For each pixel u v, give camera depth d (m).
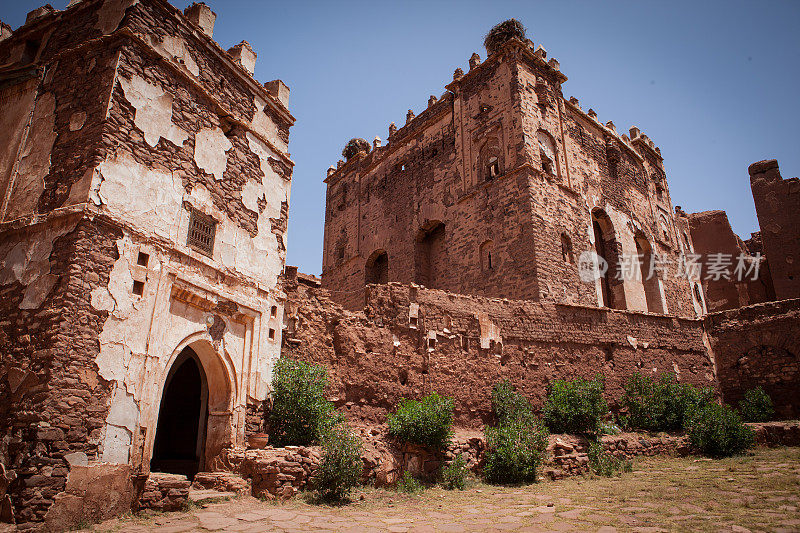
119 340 10.29
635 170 33.31
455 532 8.38
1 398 9.47
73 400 9.38
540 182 24.61
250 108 14.87
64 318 9.52
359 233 34.25
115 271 10.47
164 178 11.84
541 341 18.53
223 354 12.57
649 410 18.38
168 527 8.62
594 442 15.40
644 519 8.89
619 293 27.75
